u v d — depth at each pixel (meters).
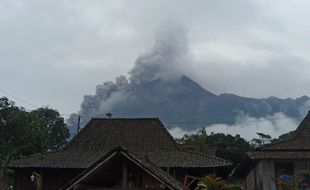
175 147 42.56
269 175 37.44
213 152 61.38
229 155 74.88
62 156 40.78
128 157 16.02
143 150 42.62
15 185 38.97
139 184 17.23
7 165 38.81
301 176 35.97
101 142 44.53
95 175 16.36
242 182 55.59
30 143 43.09
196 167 36.16
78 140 44.81
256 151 38.94
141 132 45.19
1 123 40.94
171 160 37.91
